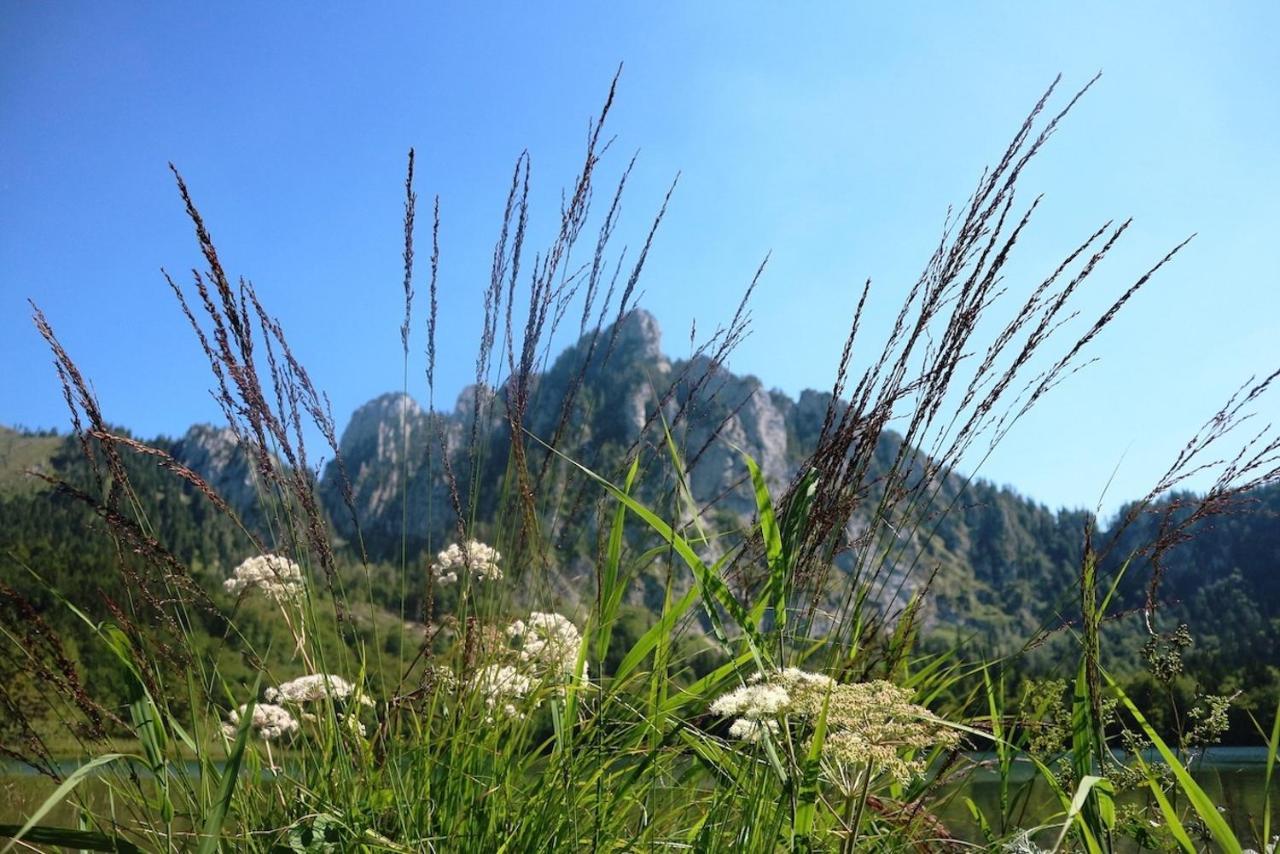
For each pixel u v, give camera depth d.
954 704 2.99
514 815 2.46
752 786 2.46
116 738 2.23
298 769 2.57
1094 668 2.65
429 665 2.66
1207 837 2.73
